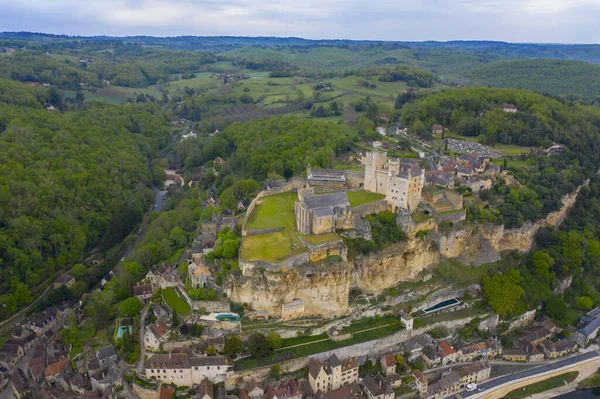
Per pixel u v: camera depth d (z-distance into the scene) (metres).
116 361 140.88
